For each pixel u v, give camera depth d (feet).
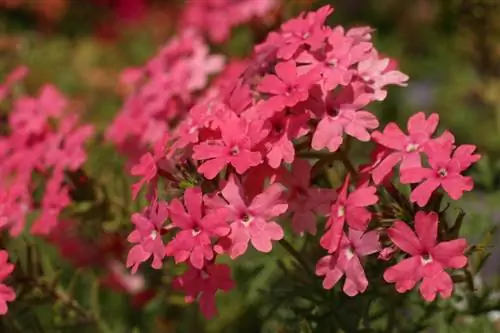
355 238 1.32
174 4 2.65
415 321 1.49
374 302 1.47
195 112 1.40
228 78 1.57
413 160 1.33
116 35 2.68
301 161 1.36
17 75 1.68
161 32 2.61
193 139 1.36
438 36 2.23
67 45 2.44
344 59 1.37
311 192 1.36
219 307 1.75
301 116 1.34
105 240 1.69
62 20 2.74
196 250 1.32
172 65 1.66
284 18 1.82
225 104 1.38
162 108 1.62
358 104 1.35
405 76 1.37
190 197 1.33
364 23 2.68
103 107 2.18
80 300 1.74
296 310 1.44
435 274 1.29
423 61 2.44
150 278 1.69
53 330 1.59
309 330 1.40
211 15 1.97
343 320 1.41
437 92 2.29
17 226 1.55
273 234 1.32
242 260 1.62
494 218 1.74
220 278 1.35
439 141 1.33
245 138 1.33
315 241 1.46
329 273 1.33
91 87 2.27
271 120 1.35
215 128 1.36
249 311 1.75
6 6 2.64
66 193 1.57
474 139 2.15
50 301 1.56
